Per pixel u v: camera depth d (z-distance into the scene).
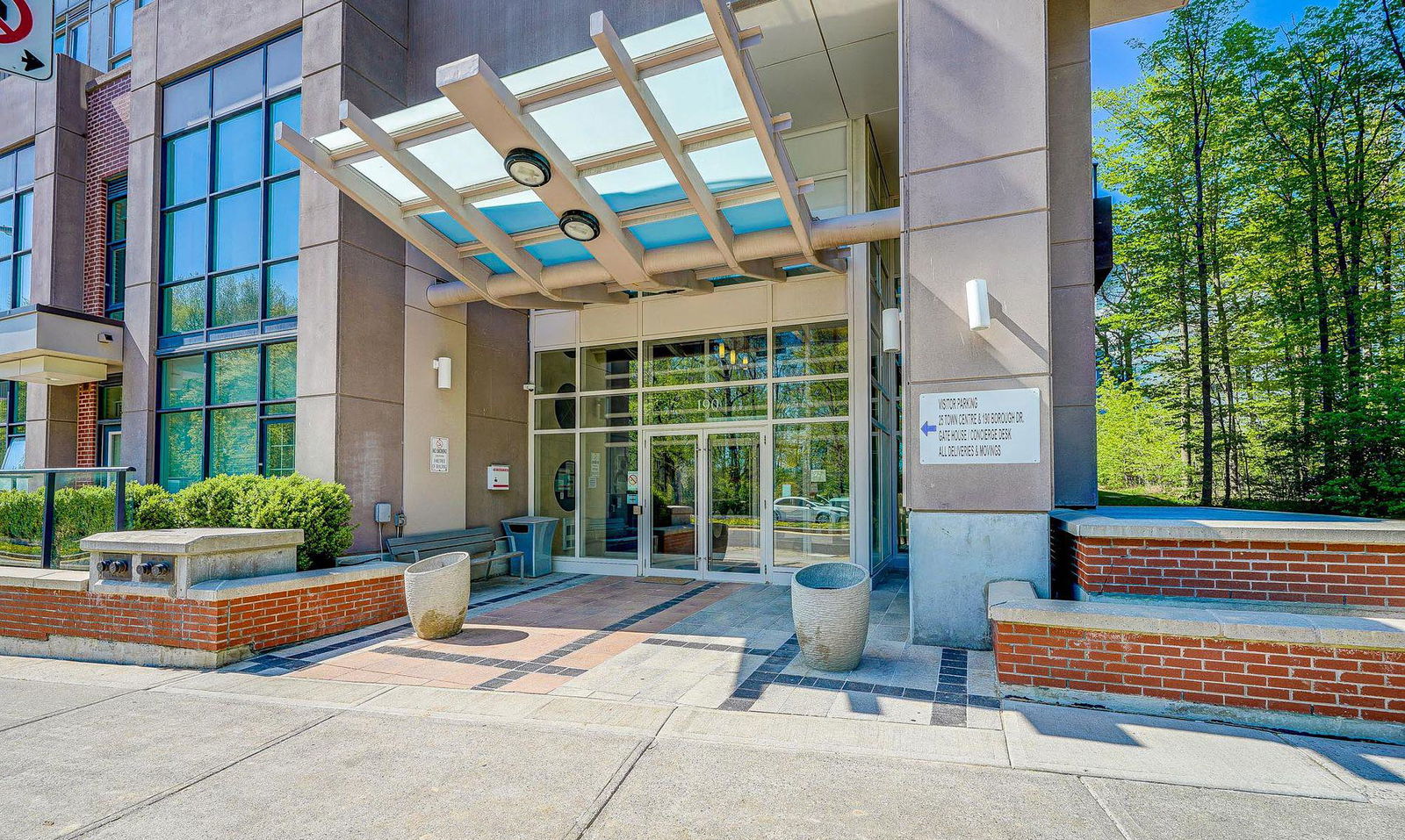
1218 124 21.58
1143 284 22.84
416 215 8.73
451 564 7.58
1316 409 19.11
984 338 6.57
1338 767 3.99
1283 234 20.19
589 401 12.16
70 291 12.88
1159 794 3.69
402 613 8.31
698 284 9.88
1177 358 22.80
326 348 9.24
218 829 3.43
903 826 3.39
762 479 10.72
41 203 12.94
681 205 8.15
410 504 10.09
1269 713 4.58
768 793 3.75
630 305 11.83
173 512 8.23
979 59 6.71
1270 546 5.29
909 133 6.91
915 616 6.76
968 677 5.71
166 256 11.30
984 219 6.61
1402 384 17.44
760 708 5.05
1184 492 21.41
